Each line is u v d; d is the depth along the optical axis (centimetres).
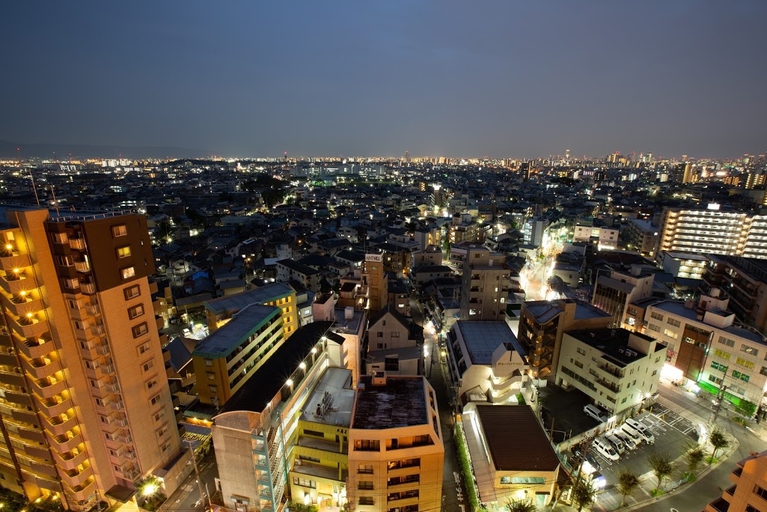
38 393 3838
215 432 3878
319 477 4116
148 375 4322
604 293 7888
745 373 5662
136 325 4150
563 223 17100
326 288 10231
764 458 2994
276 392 4112
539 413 5425
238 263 12244
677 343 6475
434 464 3897
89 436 4106
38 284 3656
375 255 7712
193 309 8950
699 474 4684
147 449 4369
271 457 3900
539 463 4134
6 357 3881
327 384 5056
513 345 6084
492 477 4194
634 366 5378
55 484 4319
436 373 7081
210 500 4256
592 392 5703
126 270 3972
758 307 7938
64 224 3569
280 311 6644
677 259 11425
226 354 5338
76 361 3919
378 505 3916
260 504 3975
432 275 11000
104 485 4306
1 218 3812
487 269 7344
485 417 4728
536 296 10806
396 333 6412
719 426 5459
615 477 4634
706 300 6338
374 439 3791
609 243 14838
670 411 5772
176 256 12438
